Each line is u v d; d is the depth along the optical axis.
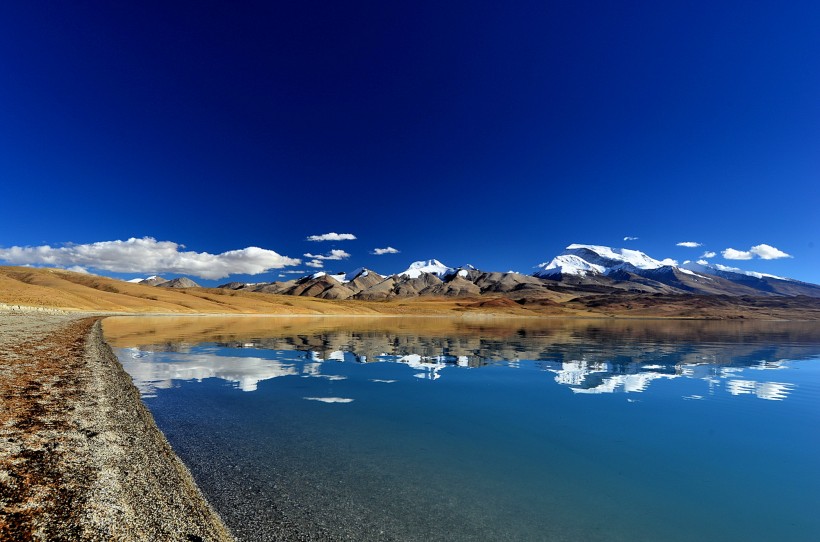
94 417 12.44
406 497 8.92
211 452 10.97
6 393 14.29
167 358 27.42
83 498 7.55
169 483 8.74
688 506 9.02
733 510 8.90
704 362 30.78
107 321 64.81
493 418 15.12
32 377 17.23
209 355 29.42
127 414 13.34
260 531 7.30
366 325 83.31
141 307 113.75
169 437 11.98
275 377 21.73
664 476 10.54
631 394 19.38
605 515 8.50
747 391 20.50
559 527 7.96
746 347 42.88
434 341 45.25
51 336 32.81
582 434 13.58
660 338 53.56
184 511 7.63
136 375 21.20
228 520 7.61
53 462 8.95
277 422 13.95
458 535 7.51
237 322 82.31
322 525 7.62
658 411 16.53
